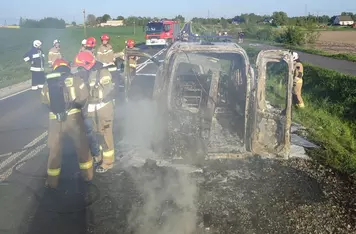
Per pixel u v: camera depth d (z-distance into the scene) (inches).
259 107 240.8
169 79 262.5
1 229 159.6
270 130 243.9
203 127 263.9
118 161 236.8
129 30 2566.4
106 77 220.7
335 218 176.4
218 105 296.8
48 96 190.9
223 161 238.2
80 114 200.8
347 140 306.5
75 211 176.4
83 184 204.4
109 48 392.2
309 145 277.9
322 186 209.8
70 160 234.7
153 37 1320.1
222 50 250.8
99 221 168.4
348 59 781.3
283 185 208.8
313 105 423.5
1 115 344.8
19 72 657.0
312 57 837.2
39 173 216.5
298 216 177.0
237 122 283.4
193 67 302.5
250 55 857.5
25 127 305.7
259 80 235.6
